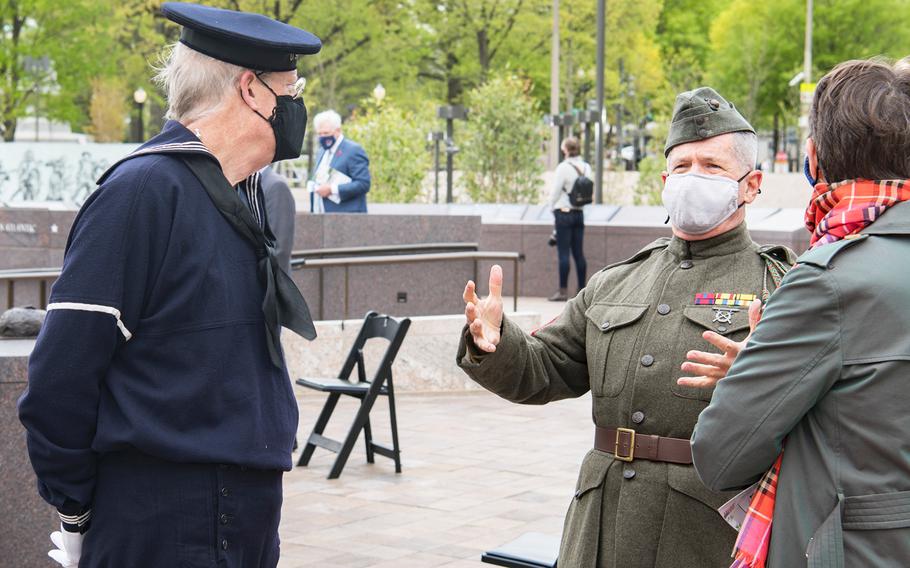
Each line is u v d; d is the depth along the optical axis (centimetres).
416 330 976
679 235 327
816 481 225
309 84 3900
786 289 231
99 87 4047
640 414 312
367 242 1168
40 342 261
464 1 4491
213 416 269
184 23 276
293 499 641
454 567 518
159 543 268
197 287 268
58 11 3681
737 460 231
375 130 1989
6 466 432
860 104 236
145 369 267
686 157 319
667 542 303
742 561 233
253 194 299
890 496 219
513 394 328
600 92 2341
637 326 320
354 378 966
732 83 5394
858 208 233
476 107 2236
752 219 1573
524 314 1021
